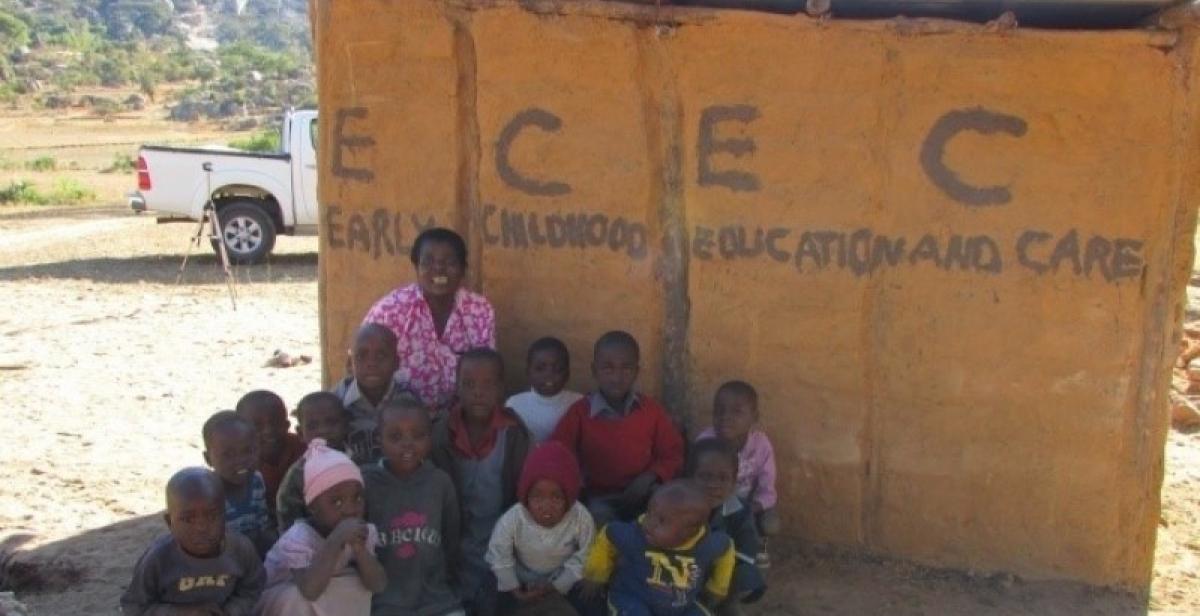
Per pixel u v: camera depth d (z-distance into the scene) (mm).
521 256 5258
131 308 11516
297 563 3936
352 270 5461
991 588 4949
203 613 3654
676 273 5156
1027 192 4734
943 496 5020
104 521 5664
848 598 4848
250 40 193125
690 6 4918
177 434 7215
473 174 5273
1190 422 7676
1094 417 4820
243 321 10898
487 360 4492
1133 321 4730
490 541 4379
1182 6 4422
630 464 4746
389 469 4270
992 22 4609
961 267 4840
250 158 14852
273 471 4578
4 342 9734
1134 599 4875
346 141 5348
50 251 16547
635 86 5012
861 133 4844
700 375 5168
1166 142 4590
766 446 4934
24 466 6449
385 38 5191
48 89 106500
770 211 4984
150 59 127250
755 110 4926
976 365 4895
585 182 5129
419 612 4234
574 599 4453
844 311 4980
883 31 4742
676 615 4121
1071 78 4609
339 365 5551
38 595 4832
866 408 5051
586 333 5254
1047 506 4922
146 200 15008
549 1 4996
